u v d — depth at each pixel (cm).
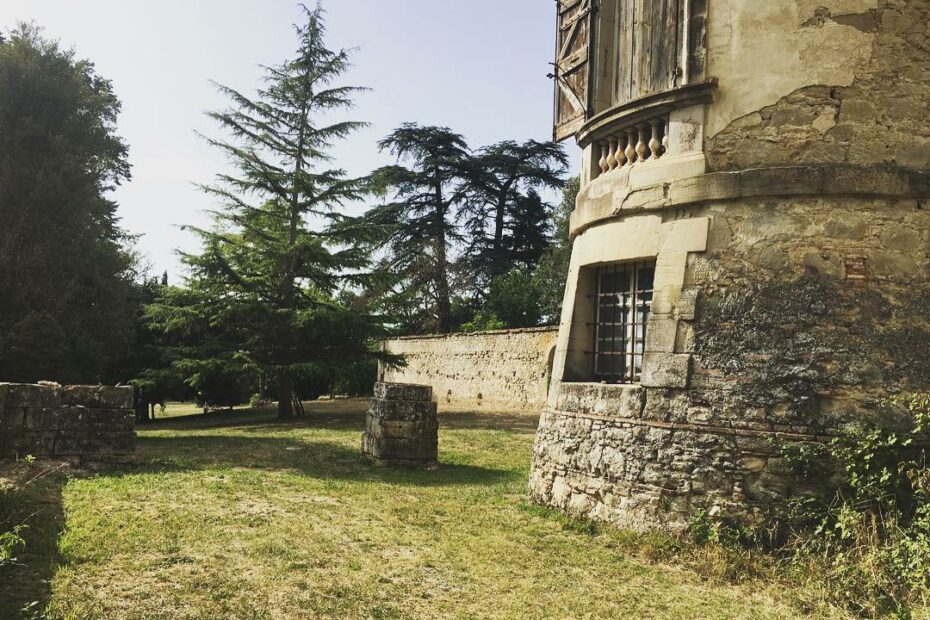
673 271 684
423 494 877
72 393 945
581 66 852
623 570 582
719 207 666
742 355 636
